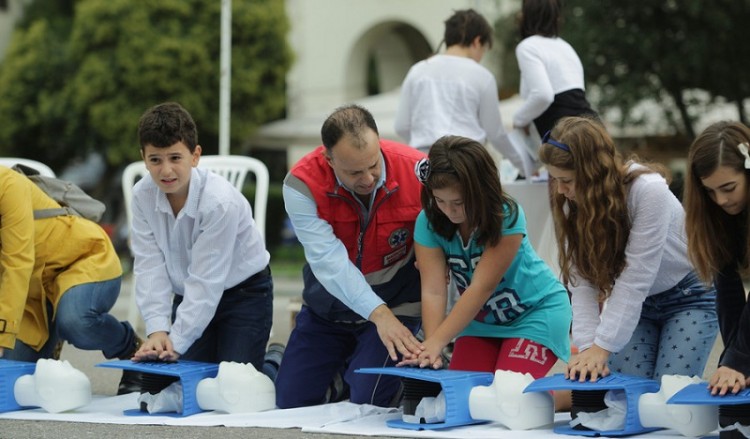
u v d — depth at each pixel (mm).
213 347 5715
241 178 7637
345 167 4656
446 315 5375
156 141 5016
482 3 21000
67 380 5016
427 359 4711
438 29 22609
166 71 20531
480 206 4570
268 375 5805
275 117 21406
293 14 22766
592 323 4773
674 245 4789
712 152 4074
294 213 5035
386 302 5258
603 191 4492
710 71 15555
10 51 22312
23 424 4801
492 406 4465
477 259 4832
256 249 5512
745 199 4117
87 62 20906
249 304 5543
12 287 5207
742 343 4168
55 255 5574
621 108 15461
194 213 5199
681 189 5227
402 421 4664
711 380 4117
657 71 15484
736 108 16641
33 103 22000
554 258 6906
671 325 4926
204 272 5219
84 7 20906
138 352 5113
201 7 20750
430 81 6926
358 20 22750
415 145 6949
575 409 4422
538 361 4930
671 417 4246
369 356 5195
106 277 5570
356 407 5117
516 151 7082
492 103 6961
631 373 5035
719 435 4129
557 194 4730
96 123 20891
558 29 7145
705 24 15219
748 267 4336
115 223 22375
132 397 5488
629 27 15297
